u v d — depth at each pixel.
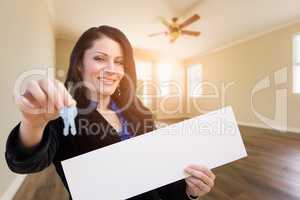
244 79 4.80
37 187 1.70
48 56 3.12
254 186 1.68
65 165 0.37
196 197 0.49
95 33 0.52
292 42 3.83
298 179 1.80
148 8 3.31
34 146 0.34
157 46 5.46
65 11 3.42
